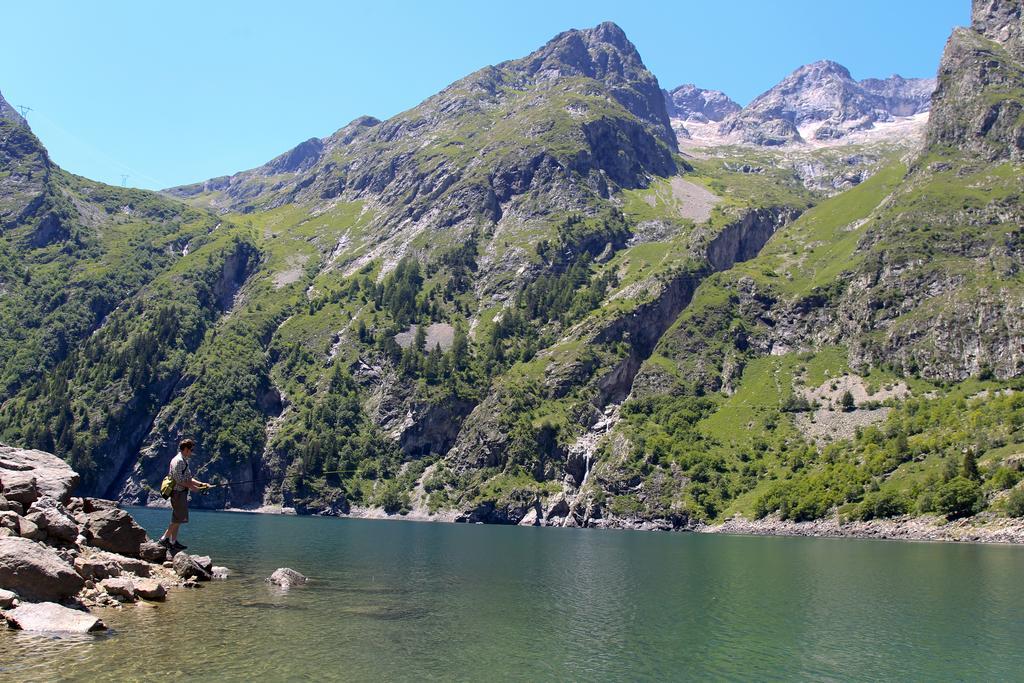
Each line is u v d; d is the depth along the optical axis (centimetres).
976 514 15912
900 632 5244
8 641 3494
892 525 16912
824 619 5666
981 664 4409
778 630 5194
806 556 11375
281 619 4494
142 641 3688
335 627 4434
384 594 5950
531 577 7850
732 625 5331
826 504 18688
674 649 4534
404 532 16038
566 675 3862
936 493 16700
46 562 4072
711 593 6931
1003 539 14750
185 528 13788
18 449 6150
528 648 4369
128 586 4584
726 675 4019
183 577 5516
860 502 18125
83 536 5156
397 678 3544
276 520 19612
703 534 19250
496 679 3706
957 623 5600
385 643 4172
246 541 11006
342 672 3550
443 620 4984
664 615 5653
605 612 5712
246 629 4144
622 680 3844
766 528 19262
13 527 4300
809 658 4438
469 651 4191
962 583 7888
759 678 3991
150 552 5531
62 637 3628
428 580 7106
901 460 19200
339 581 6600
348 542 11812
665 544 14262
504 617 5278
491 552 11019
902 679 4081
